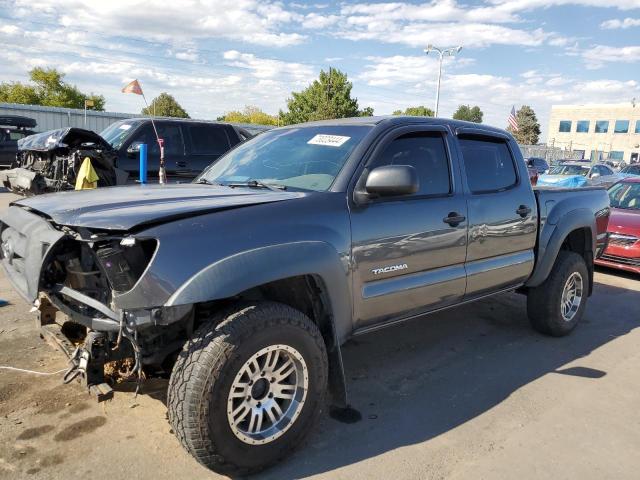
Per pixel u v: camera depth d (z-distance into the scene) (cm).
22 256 298
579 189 541
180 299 243
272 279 271
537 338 508
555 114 8106
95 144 830
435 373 418
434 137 396
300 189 334
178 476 273
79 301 274
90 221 256
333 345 313
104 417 325
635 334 534
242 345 257
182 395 251
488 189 429
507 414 355
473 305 607
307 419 290
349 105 5047
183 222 261
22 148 905
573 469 295
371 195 323
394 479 280
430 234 364
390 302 346
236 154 430
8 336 434
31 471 272
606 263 803
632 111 7350
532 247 469
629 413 363
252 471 275
